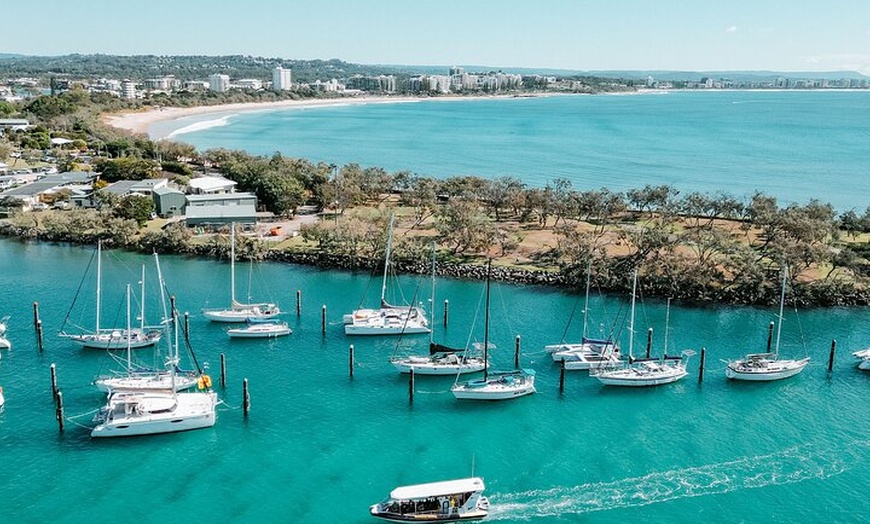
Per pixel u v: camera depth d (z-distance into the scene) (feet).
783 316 360.89
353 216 520.83
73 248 483.51
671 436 242.58
